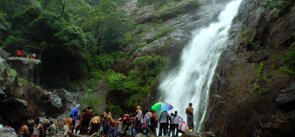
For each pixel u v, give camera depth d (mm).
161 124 20938
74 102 37031
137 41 48688
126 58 45531
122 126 21062
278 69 21422
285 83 20062
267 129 18500
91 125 20875
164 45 43500
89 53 45844
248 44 26047
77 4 55000
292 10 23312
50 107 33281
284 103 18312
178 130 21078
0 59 31641
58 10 46969
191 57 38406
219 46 34312
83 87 42312
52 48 40844
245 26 28797
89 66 45219
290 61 20781
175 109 33250
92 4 65125
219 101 23812
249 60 24609
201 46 38406
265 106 20078
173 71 38969
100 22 49562
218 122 22688
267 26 25031
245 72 23906
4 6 42438
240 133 20562
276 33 23812
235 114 21469
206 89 29562
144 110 35812
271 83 20828
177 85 35438
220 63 27828
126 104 38094
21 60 35531
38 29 41188
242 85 23016
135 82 39938
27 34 41469
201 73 33875
